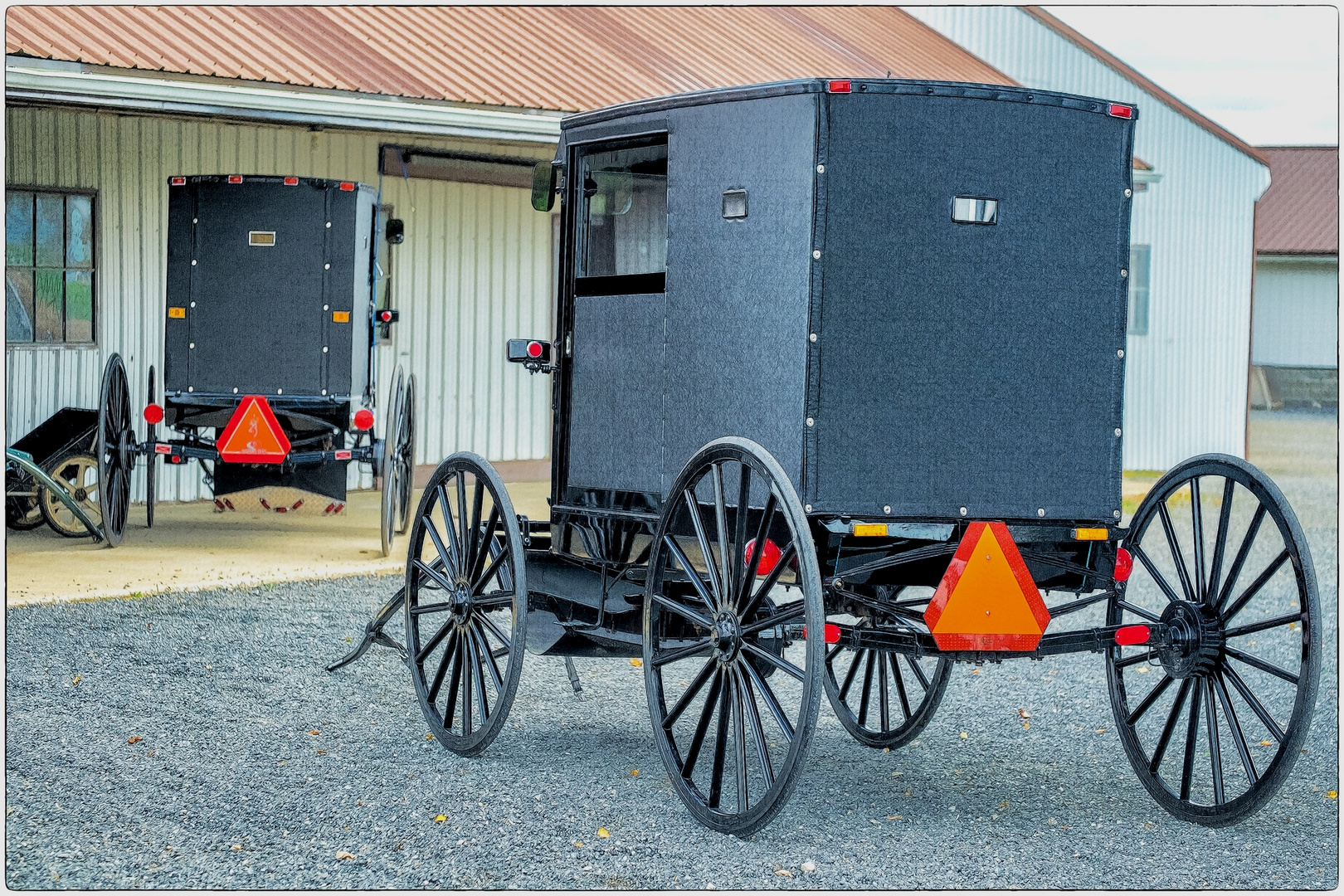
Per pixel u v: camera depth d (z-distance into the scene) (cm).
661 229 579
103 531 1095
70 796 540
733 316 539
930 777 596
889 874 475
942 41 2277
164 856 480
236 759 593
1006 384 534
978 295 529
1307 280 4041
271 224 1098
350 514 1347
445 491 650
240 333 1104
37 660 746
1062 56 2144
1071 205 539
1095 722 691
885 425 522
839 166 515
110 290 1277
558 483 623
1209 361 2111
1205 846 508
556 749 622
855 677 758
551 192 630
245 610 891
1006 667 811
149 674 730
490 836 504
